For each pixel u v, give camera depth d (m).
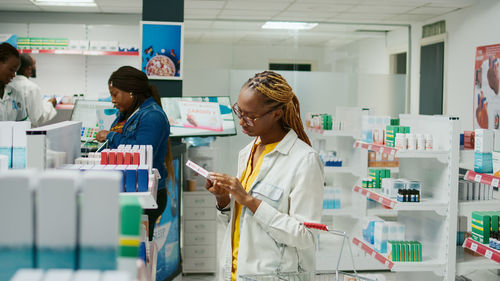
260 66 8.77
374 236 3.67
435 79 7.80
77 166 1.69
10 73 3.26
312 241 1.58
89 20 7.98
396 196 3.40
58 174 0.82
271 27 8.57
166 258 4.13
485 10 6.51
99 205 0.80
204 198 4.64
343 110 5.04
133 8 7.48
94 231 0.80
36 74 7.56
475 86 6.73
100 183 0.80
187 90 7.85
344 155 5.18
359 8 7.14
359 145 4.01
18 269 0.79
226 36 8.76
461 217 3.55
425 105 8.08
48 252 0.79
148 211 2.90
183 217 4.63
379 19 8.00
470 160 3.28
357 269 4.75
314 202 1.62
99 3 7.10
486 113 6.49
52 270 0.74
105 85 7.71
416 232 3.61
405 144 3.29
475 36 6.75
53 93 7.61
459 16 7.12
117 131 2.95
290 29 8.72
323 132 4.84
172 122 4.72
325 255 4.72
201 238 4.65
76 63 7.62
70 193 0.79
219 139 7.78
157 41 4.98
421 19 7.96
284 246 1.64
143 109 2.83
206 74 7.88
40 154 1.41
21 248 0.79
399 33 8.72
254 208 1.58
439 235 3.29
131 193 1.59
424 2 6.63
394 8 7.09
